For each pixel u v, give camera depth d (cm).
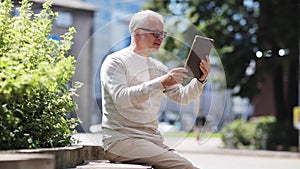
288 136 1922
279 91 2111
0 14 431
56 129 421
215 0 2089
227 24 2062
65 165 383
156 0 2120
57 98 430
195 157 1584
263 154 1733
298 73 2112
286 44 2041
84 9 1908
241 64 2047
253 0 2095
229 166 1323
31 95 391
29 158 308
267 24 2039
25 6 441
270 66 2045
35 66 398
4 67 366
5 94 349
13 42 422
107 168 390
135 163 422
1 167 302
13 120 370
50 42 437
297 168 1292
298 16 2045
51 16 454
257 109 3756
